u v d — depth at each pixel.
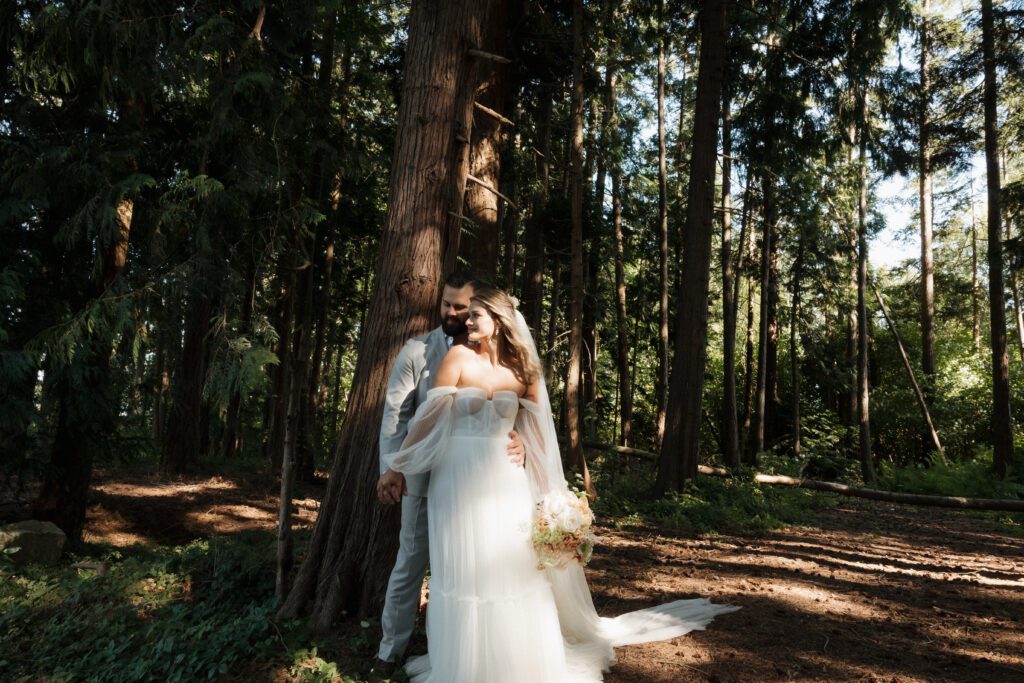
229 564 4.34
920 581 5.57
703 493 10.20
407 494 3.24
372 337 3.83
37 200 6.96
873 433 23.64
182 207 6.59
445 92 3.83
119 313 6.49
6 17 6.60
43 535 6.48
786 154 14.83
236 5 7.17
